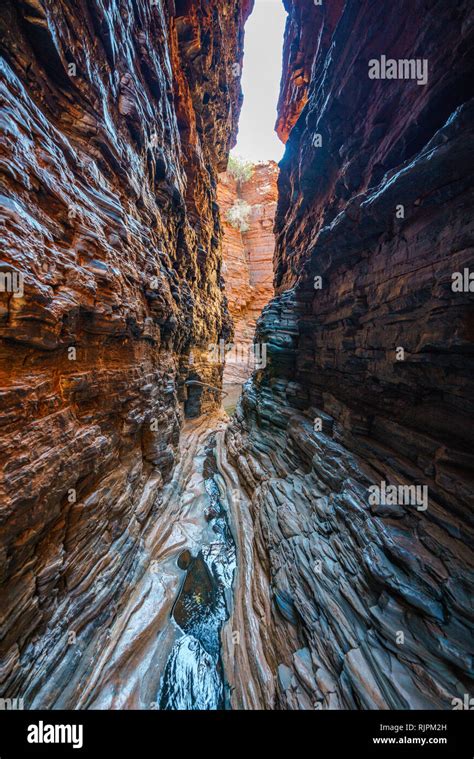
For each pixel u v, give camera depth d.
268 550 9.17
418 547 5.50
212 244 31.66
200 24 20.22
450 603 4.64
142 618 8.00
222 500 14.98
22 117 5.38
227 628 8.26
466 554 4.99
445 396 6.04
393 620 5.09
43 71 6.70
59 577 5.85
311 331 12.52
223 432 25.59
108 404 8.07
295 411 12.95
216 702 6.54
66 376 6.30
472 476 5.48
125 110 9.82
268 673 6.50
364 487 7.32
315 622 6.21
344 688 4.92
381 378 7.57
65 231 6.48
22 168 5.07
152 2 12.62
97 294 7.05
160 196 14.88
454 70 5.22
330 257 9.34
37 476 5.04
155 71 12.06
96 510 7.31
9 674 4.62
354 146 8.86
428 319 5.72
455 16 5.07
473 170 4.79
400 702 4.27
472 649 4.27
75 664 5.96
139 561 9.31
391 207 6.32
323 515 8.00
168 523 11.91
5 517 4.39
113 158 8.91
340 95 8.68
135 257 9.92
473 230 4.80
